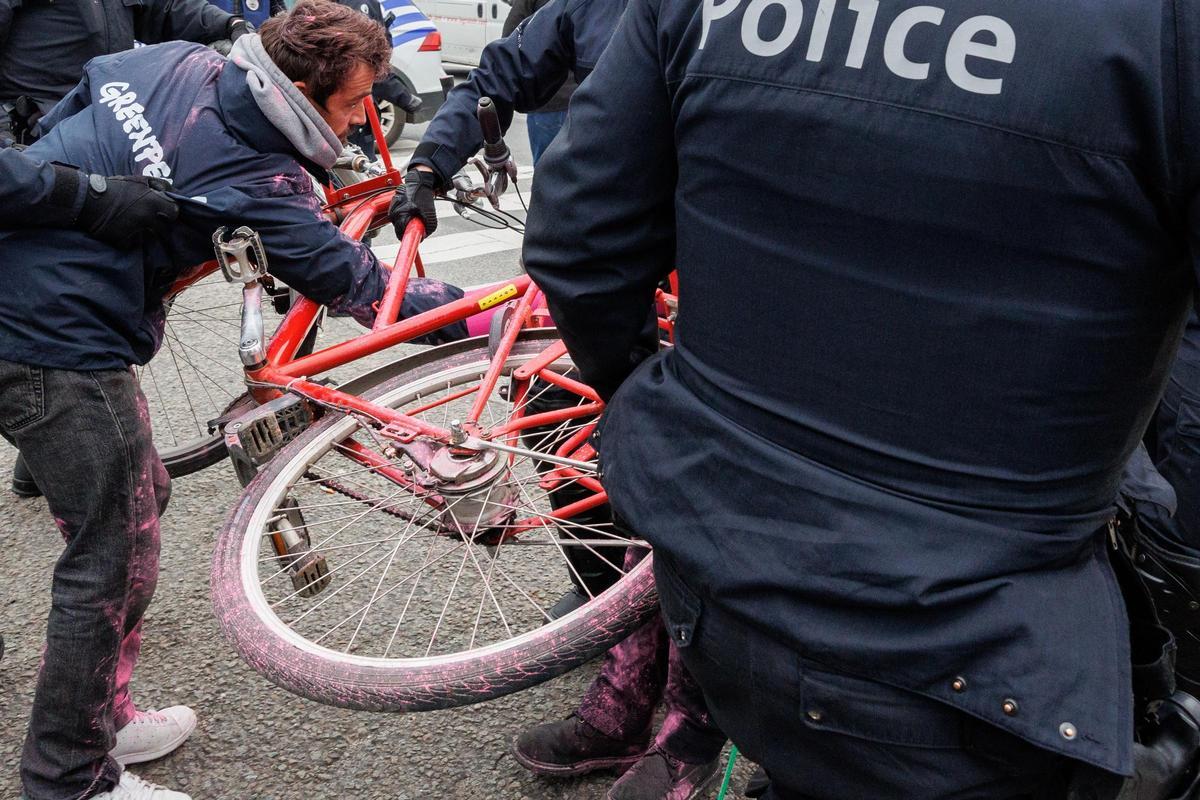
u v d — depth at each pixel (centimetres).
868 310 114
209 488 372
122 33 348
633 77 132
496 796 238
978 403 111
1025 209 104
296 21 217
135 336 213
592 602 199
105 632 213
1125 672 114
